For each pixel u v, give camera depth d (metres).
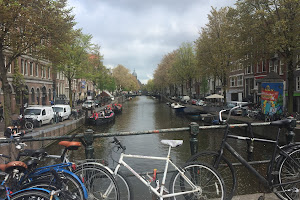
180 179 2.78
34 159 2.59
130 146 14.82
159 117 35.06
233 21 19.44
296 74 24.55
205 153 2.90
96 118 26.73
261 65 32.41
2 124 18.34
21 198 2.27
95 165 2.68
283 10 15.13
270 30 16.69
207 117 27.50
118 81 99.81
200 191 2.70
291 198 2.87
